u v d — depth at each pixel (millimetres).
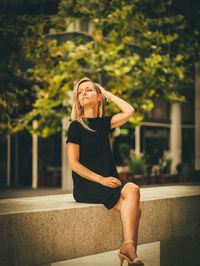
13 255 3363
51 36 14930
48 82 10992
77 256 3771
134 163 16234
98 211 3922
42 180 16828
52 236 3604
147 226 4465
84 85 3984
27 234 3451
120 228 4117
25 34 10711
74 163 3711
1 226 3301
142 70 11039
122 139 17516
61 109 10789
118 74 9812
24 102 15086
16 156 17562
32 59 10969
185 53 11227
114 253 5820
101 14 10719
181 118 20234
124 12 10523
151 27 11000
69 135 3775
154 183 16625
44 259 3551
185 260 5004
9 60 11031
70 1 10750
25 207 3766
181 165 17984
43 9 14906
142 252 5695
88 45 10375
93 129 3814
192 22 18984
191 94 20312
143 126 18359
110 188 3668
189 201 5012
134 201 3512
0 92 11523
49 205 3912
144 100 10367
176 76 10539
